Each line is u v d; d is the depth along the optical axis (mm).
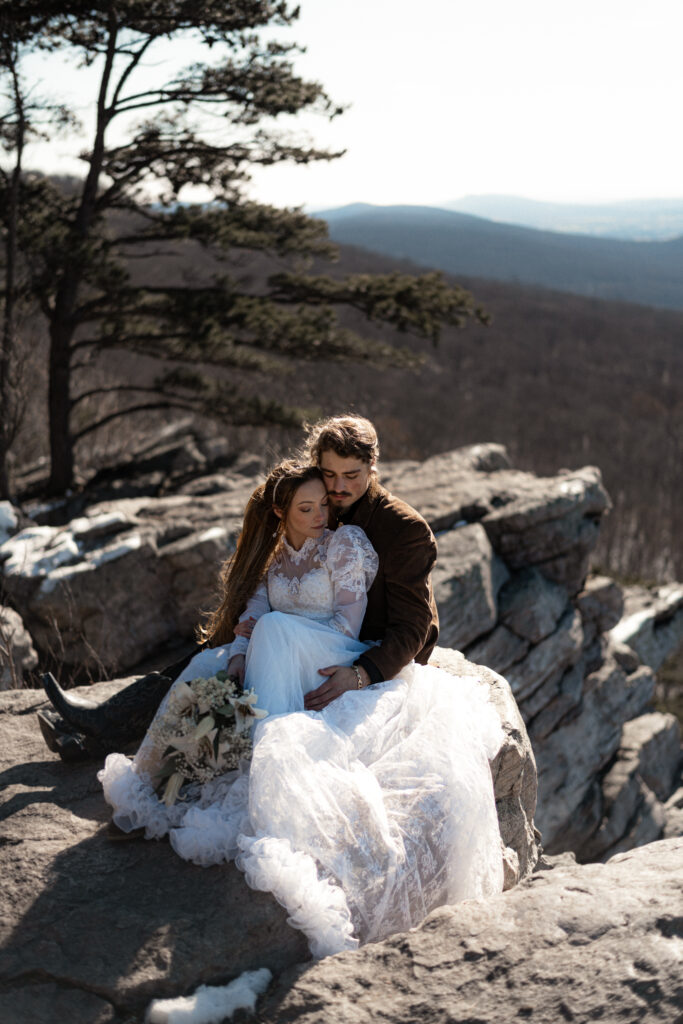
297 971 2479
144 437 22188
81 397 16953
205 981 2529
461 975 2354
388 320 15844
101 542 9977
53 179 15820
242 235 15008
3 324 13648
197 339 14984
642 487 69500
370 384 54156
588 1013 2148
